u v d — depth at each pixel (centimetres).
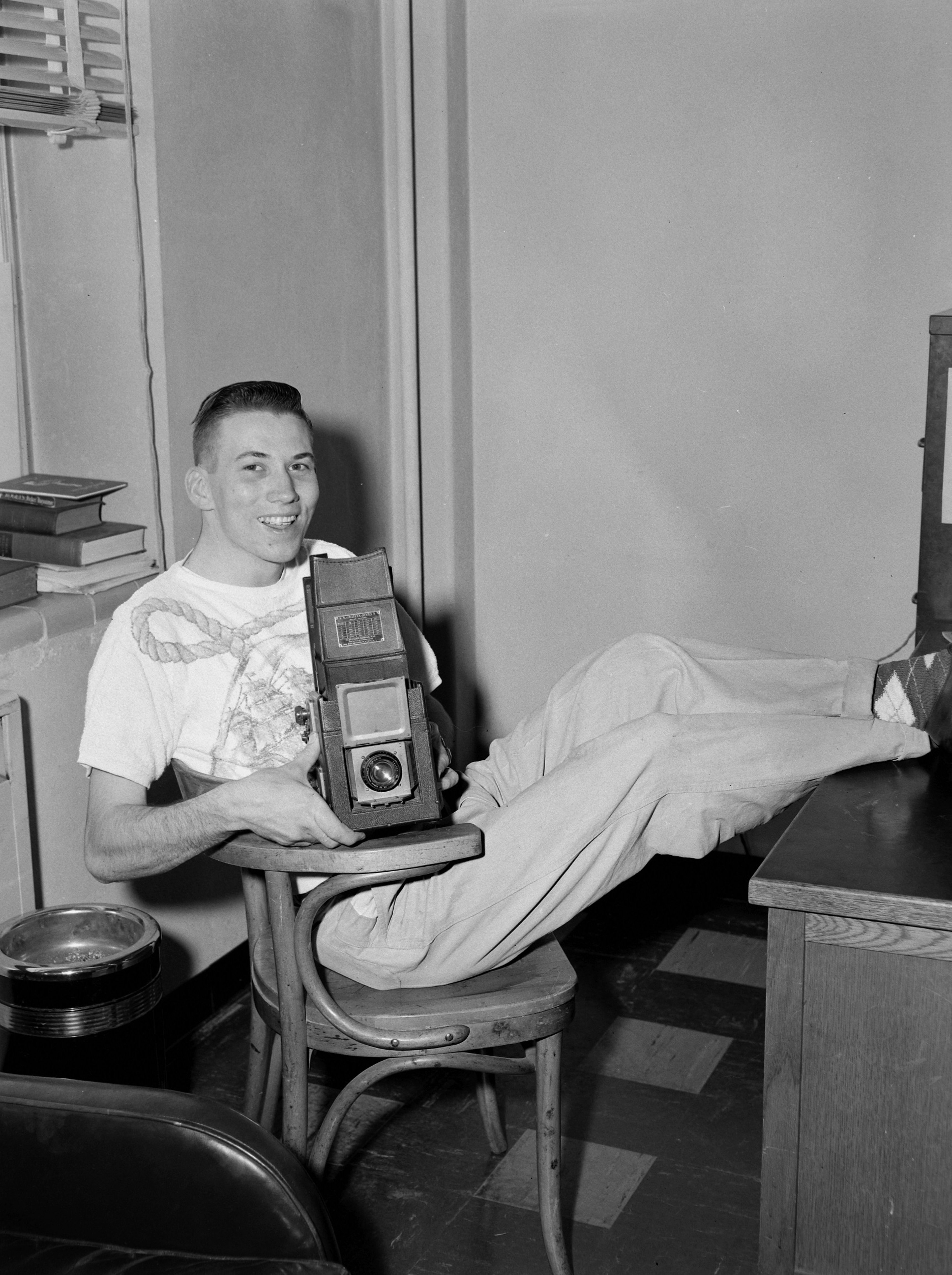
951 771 186
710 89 310
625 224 323
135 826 178
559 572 348
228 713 195
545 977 191
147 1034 210
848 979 155
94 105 235
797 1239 164
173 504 264
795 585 325
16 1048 203
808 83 301
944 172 294
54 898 236
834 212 304
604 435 336
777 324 314
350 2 307
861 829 170
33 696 228
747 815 191
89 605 239
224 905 280
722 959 301
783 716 196
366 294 324
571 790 184
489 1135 230
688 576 335
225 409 196
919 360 304
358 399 325
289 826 169
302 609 205
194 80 259
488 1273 201
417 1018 180
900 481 311
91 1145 140
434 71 325
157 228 251
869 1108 157
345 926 186
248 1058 234
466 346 342
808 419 316
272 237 286
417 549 347
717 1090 249
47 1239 142
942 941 149
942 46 289
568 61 321
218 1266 136
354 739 171
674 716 189
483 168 334
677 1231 210
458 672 355
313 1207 138
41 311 261
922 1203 157
